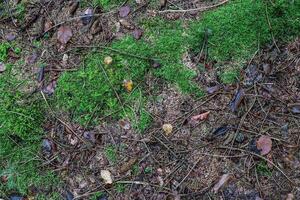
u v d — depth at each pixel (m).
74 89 1.00
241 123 0.93
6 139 0.98
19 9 1.10
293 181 0.88
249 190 0.89
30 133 0.98
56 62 1.03
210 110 0.95
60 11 1.08
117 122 0.97
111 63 1.00
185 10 1.03
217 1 1.03
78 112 0.98
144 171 0.93
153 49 1.00
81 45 1.04
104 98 0.98
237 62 0.98
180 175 0.91
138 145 0.94
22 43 1.06
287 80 0.95
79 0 1.08
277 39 0.98
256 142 0.91
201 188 0.90
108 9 1.06
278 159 0.90
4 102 1.00
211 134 0.93
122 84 0.99
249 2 1.00
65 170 0.95
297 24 0.98
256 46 0.98
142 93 0.98
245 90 0.95
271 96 0.94
